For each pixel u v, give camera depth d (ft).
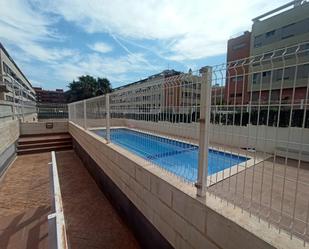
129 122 13.29
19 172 19.77
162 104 9.25
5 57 81.92
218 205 5.75
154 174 8.38
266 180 8.89
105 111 16.94
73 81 135.54
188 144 7.58
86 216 12.46
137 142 12.30
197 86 6.73
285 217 5.89
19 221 10.37
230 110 6.09
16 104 32.17
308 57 4.35
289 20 63.36
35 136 34.47
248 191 7.77
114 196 13.35
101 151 16.29
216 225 5.44
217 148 6.85
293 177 8.89
